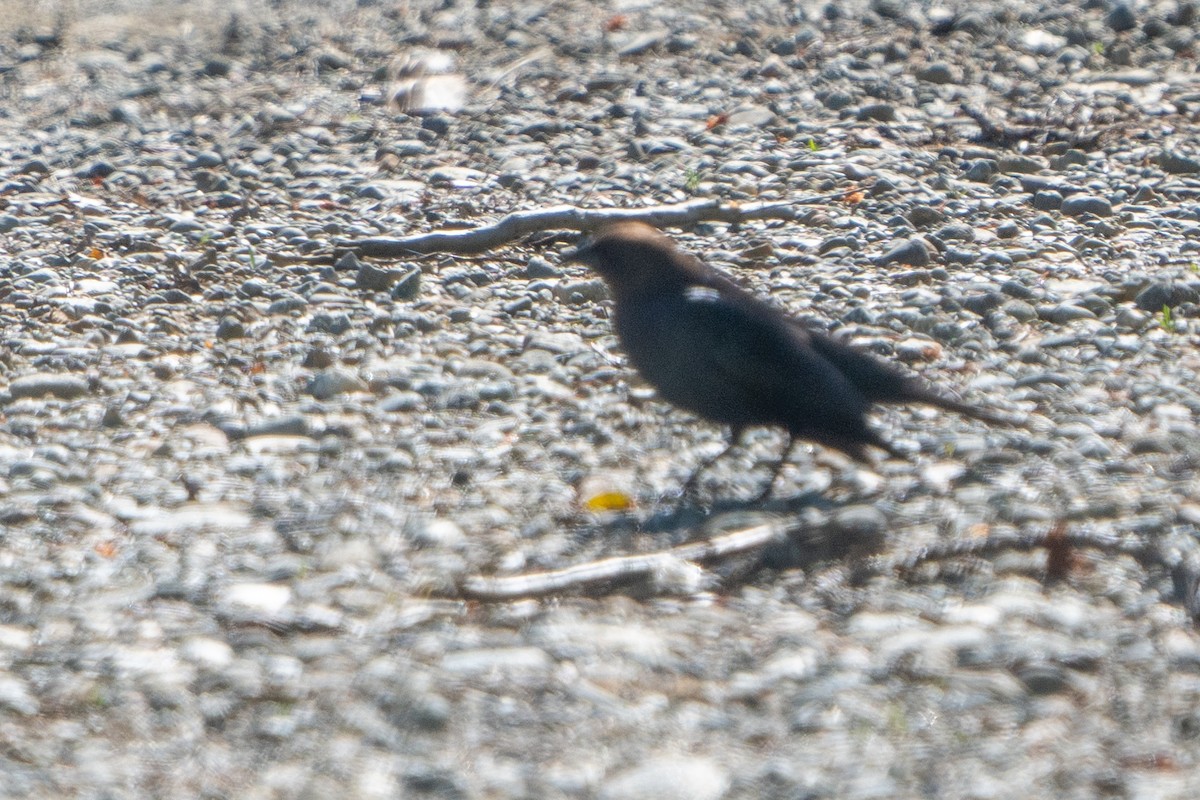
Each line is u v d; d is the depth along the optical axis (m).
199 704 7.61
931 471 10.29
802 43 21.50
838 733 7.18
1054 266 14.33
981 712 7.32
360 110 20.17
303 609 8.58
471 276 14.46
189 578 9.02
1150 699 7.41
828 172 17.09
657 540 9.45
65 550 9.43
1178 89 19.53
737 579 8.76
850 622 8.24
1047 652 7.77
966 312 13.30
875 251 14.88
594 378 12.09
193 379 12.29
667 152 18.03
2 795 6.82
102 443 11.12
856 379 10.16
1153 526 9.26
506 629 8.30
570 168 17.75
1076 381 11.86
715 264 14.67
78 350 12.80
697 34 22.19
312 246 15.41
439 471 10.55
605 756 7.06
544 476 10.47
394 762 7.06
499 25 23.06
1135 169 16.98
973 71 20.44
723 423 10.21
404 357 12.66
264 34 23.47
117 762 7.12
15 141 19.30
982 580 8.65
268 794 6.84
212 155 18.42
